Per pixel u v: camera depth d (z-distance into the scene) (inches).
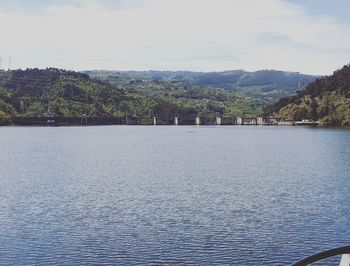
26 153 5216.5
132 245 1408.7
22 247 1396.4
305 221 1708.9
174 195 2298.2
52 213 1860.2
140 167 3715.6
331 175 3184.1
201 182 2797.7
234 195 2299.5
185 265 1247.5
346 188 2551.7
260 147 6176.2
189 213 1850.4
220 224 1659.7
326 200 2159.2
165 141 7593.5
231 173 3289.9
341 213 1852.9
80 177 3075.8
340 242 1448.1
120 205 2025.1
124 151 5506.9
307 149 5787.4
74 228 1608.0
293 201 2126.0
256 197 2241.6
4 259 1289.4
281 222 1691.7
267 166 3796.8
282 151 5482.3
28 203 2092.8
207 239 1471.5
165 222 1691.7
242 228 1604.3
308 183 2773.1
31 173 3331.7
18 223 1689.2
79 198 2218.3
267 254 1334.9
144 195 2299.5
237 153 5201.8
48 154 5083.7
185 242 1439.5
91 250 1363.2
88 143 7012.8
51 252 1348.4
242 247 1390.3
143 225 1649.9
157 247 1389.0
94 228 1609.3
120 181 2854.3
